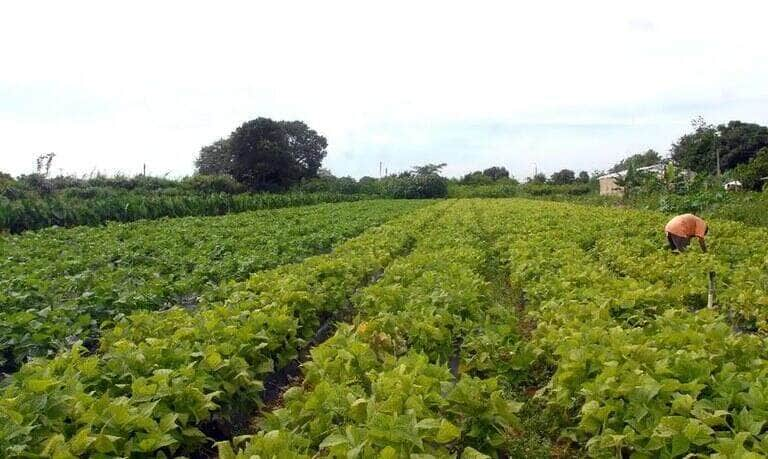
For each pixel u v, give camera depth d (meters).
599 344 5.94
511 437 5.74
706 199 28.45
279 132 65.81
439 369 5.30
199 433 4.97
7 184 35.31
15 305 8.57
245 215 29.52
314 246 17.00
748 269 10.15
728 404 4.39
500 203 46.06
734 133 62.34
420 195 69.81
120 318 8.09
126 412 4.46
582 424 4.68
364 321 7.34
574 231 17.86
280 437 4.08
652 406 4.49
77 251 14.62
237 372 5.92
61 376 5.28
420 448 3.95
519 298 11.74
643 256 13.54
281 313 7.47
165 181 51.06
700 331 6.11
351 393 4.76
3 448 3.94
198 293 10.70
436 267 10.96
